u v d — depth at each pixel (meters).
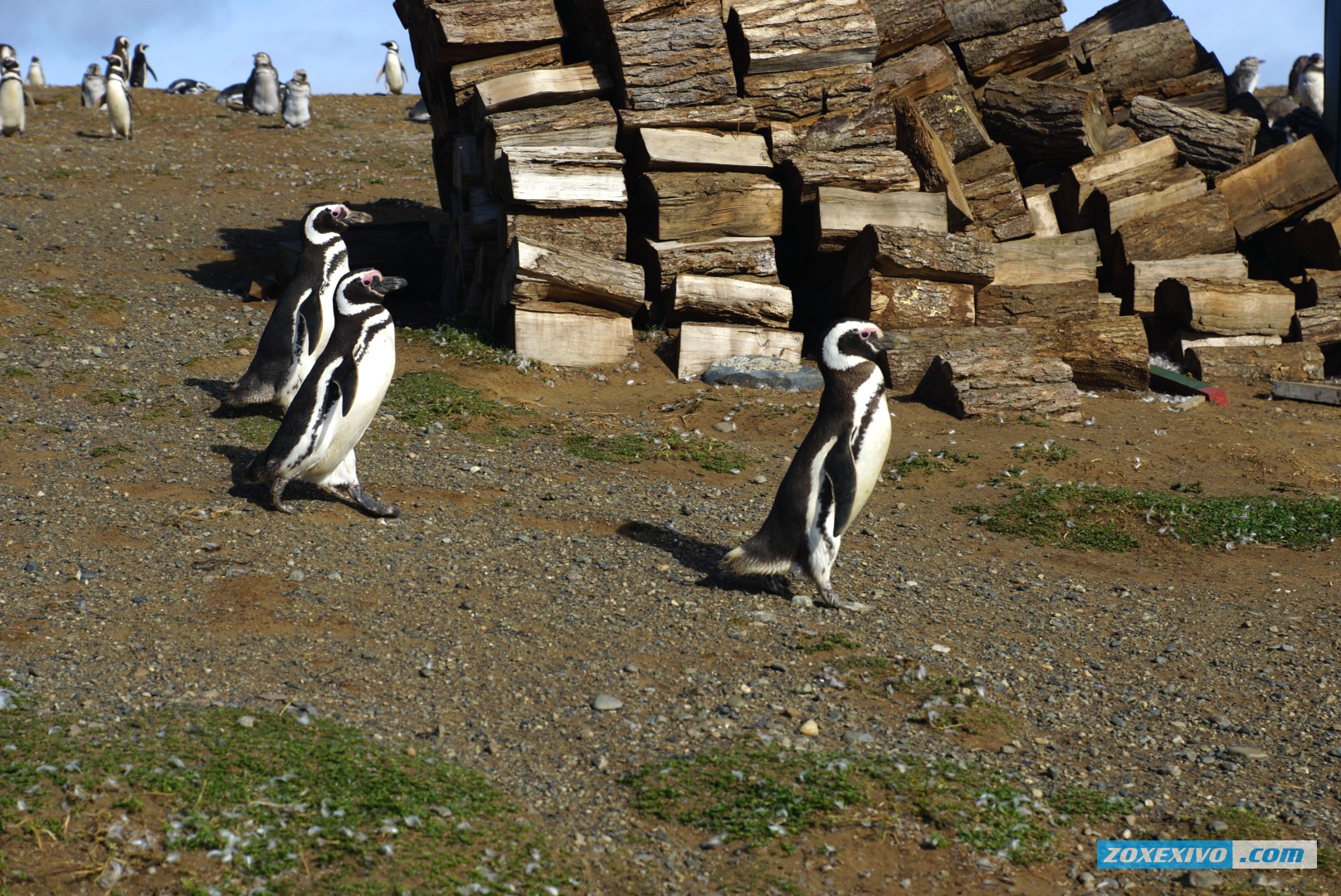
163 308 14.36
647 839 4.49
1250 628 7.07
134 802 4.21
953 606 7.17
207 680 5.44
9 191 20.23
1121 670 6.42
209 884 3.93
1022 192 14.29
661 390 12.05
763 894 4.19
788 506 6.82
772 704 5.60
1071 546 8.45
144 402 10.55
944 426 10.91
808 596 7.11
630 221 14.00
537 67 13.77
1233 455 10.22
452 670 5.81
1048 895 4.29
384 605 6.58
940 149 13.69
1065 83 15.40
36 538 7.20
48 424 9.66
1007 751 5.36
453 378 11.72
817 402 11.60
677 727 5.32
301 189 23.14
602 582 7.15
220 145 27.05
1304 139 14.66
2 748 4.49
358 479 8.98
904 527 8.66
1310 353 12.79
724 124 13.22
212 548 7.24
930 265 12.41
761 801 4.70
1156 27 16.44
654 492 9.20
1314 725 5.84
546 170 12.52
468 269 14.10
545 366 12.35
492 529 8.06
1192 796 5.08
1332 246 13.95
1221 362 12.77
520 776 4.87
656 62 12.99
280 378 10.00
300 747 4.77
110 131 28.36
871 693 5.79
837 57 13.43
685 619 6.62
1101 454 10.19
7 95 26.03
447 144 16.00
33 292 13.91
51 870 3.92
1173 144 14.48
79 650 5.67
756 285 12.70
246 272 16.61
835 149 13.42
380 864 4.10
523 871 4.19
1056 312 12.95
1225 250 14.12
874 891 4.25
